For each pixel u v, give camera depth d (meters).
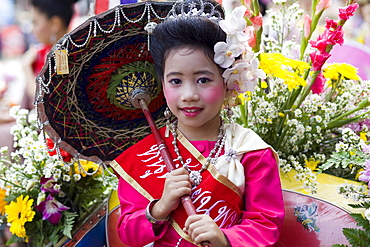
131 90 1.59
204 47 1.30
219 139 1.40
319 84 1.69
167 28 1.31
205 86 1.30
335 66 1.76
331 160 1.49
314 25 1.73
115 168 1.44
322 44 1.60
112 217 1.64
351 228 1.37
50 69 1.41
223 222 1.30
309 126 1.72
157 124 1.69
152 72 1.57
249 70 1.34
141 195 1.39
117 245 1.59
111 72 1.55
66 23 3.07
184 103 1.30
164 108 1.67
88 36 1.39
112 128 1.64
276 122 1.72
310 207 1.50
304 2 2.88
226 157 1.35
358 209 1.45
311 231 1.46
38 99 1.44
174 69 1.30
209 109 1.31
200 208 1.31
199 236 1.18
